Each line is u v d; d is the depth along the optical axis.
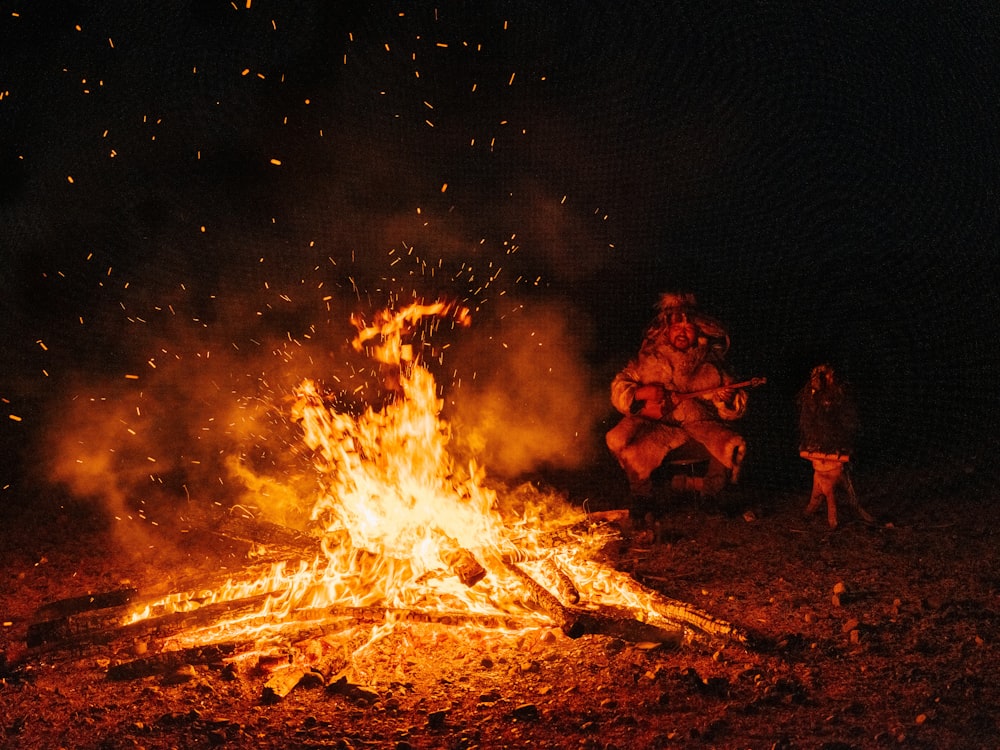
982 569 6.73
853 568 6.86
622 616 5.84
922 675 5.12
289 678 5.14
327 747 4.55
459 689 5.11
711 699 4.93
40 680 5.34
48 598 6.72
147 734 4.70
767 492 8.91
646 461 8.58
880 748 4.40
